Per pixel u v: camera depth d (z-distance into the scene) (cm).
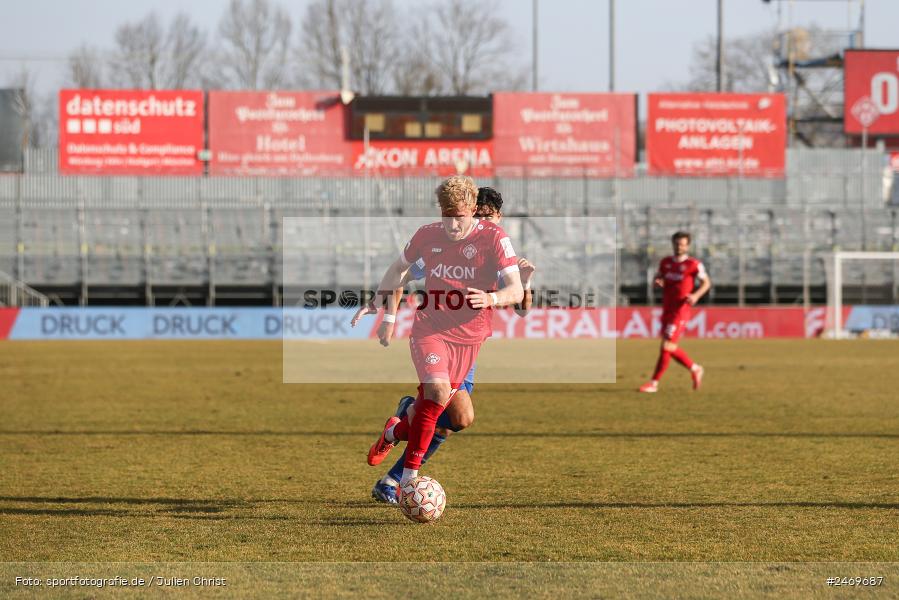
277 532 1455
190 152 9425
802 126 13938
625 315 8219
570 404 3322
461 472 1972
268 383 4147
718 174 9688
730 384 4028
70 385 4028
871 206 9781
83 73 14100
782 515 1559
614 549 1345
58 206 9075
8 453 2258
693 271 3659
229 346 6938
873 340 7806
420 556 1313
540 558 1300
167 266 8938
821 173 9575
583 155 9606
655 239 9175
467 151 9531
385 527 1486
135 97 9388
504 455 2197
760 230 9231
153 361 5447
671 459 2136
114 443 2422
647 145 9688
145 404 3334
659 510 1599
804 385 3966
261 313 8144
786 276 9188
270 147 9462
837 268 8312
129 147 9388
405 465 1484
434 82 15025
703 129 9675
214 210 9006
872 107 10000
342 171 9456
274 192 9444
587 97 9594
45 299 8588
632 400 3444
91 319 8044
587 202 9300
